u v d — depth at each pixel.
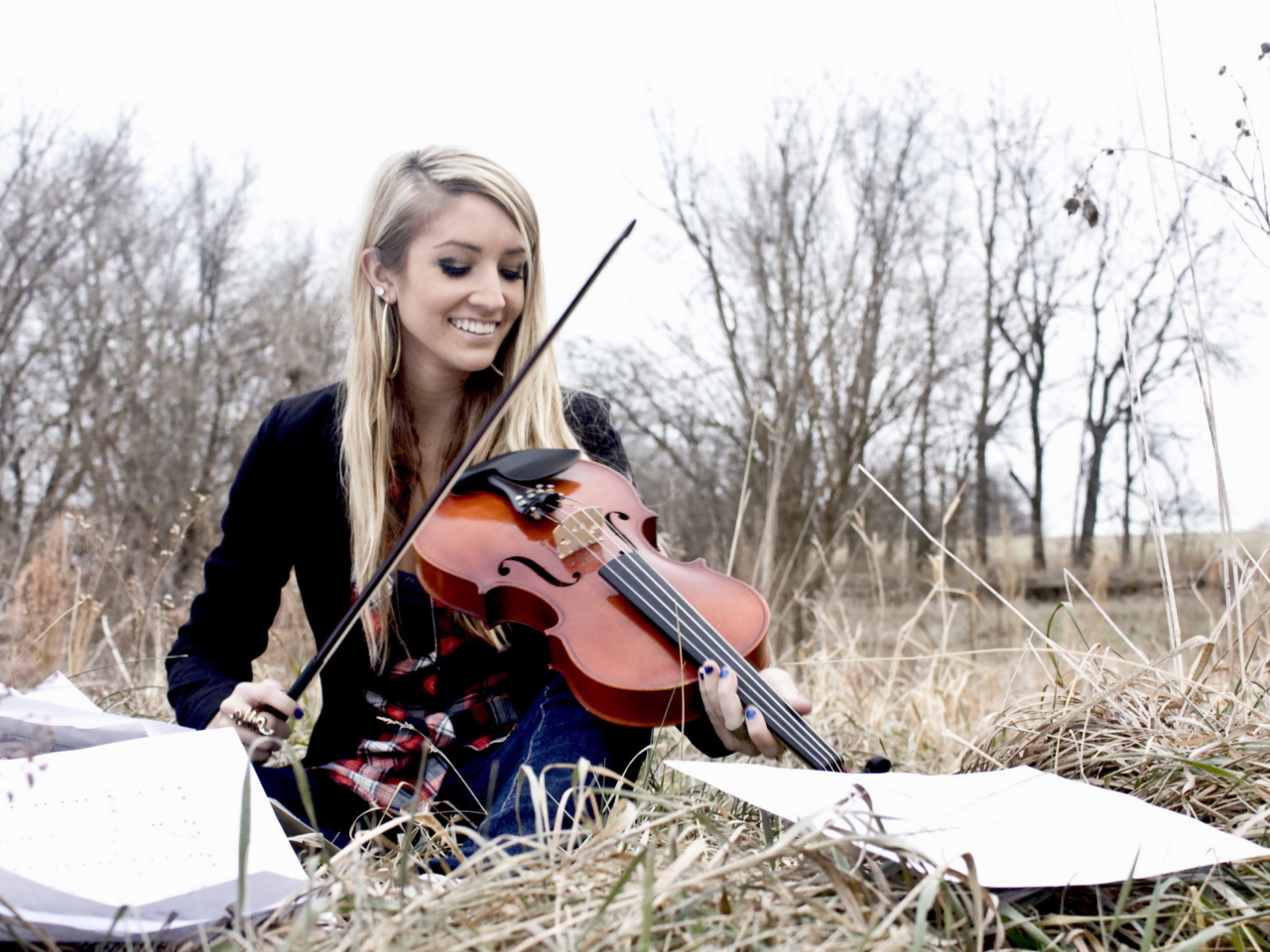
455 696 2.01
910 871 1.29
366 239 2.15
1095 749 1.88
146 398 17.64
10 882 1.14
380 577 1.80
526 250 2.13
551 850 1.27
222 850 1.30
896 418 16.53
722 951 1.07
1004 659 4.41
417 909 1.16
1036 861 1.27
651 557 2.02
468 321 2.09
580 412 2.47
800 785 1.44
